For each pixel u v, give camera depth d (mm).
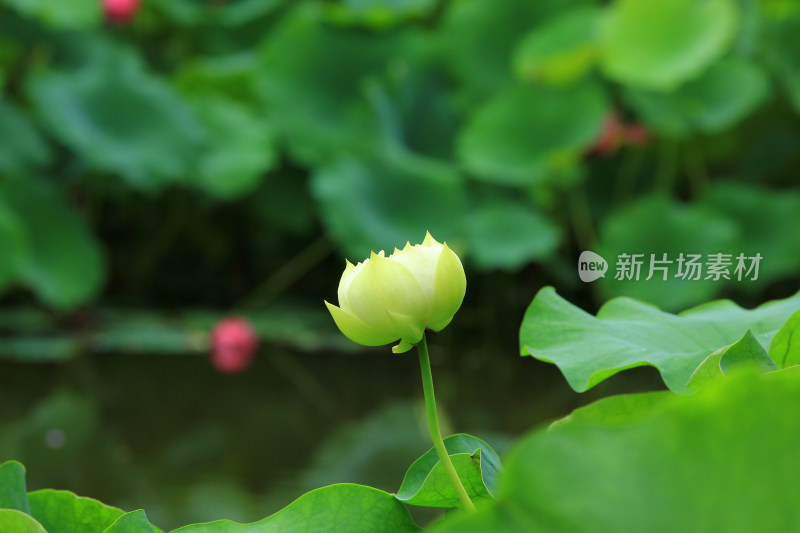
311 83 11320
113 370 8312
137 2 10977
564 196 11320
